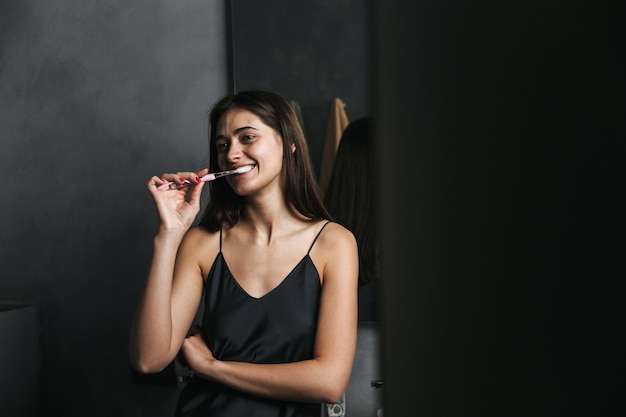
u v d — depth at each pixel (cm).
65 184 228
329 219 145
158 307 130
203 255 143
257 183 136
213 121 149
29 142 230
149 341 130
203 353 132
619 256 6
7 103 230
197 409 131
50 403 231
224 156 141
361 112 191
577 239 6
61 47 226
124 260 226
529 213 6
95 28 223
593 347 6
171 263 132
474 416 6
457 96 6
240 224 145
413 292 7
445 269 6
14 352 218
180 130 218
